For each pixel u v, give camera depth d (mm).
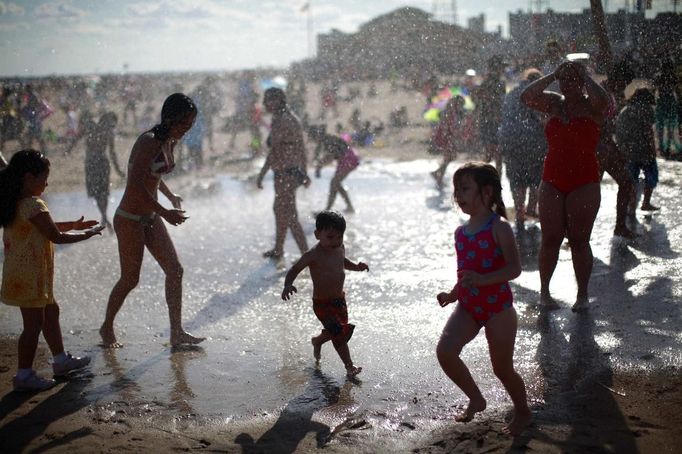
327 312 5105
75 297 7379
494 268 3939
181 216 5500
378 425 4211
